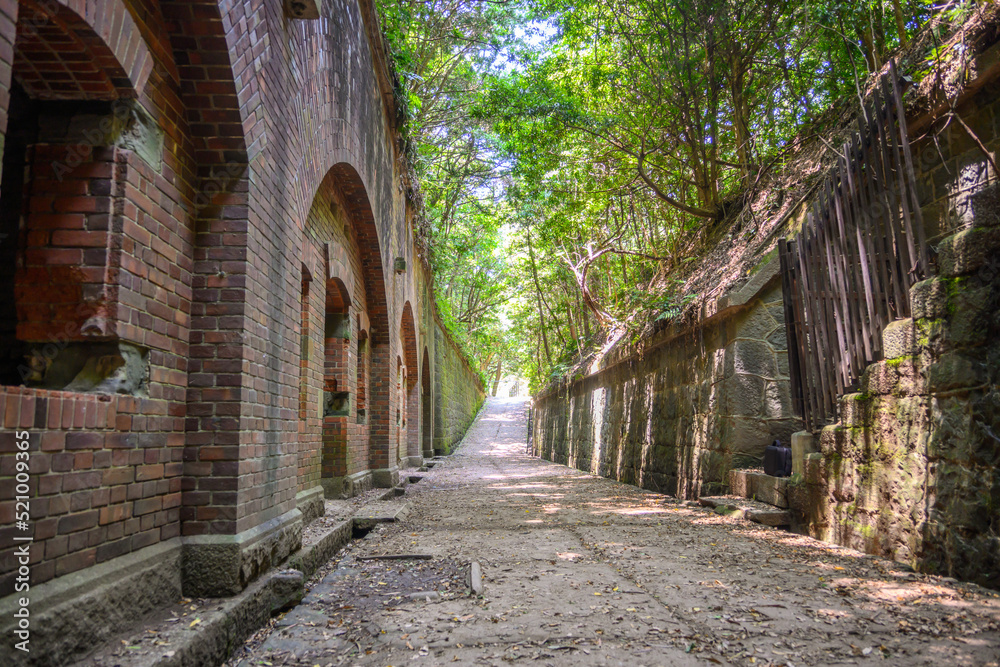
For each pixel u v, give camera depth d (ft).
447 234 58.03
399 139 32.42
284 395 13.75
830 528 17.66
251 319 11.45
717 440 25.99
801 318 20.63
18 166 9.30
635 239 50.16
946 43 16.39
